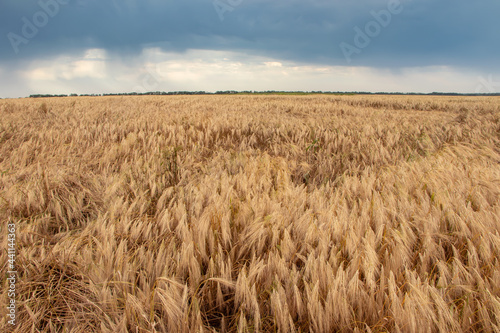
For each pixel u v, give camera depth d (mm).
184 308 1138
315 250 1530
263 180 2678
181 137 5051
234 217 1964
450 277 1368
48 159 3812
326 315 1103
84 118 8148
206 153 4691
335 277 1281
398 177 2783
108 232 1686
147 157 3836
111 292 1367
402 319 1054
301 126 6332
